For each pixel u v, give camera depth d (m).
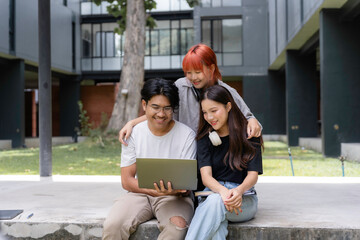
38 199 3.21
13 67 15.19
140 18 12.38
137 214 2.26
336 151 9.90
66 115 19.86
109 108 20.20
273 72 18.52
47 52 5.24
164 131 2.34
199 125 2.34
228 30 18.66
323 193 3.47
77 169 7.45
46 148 5.11
